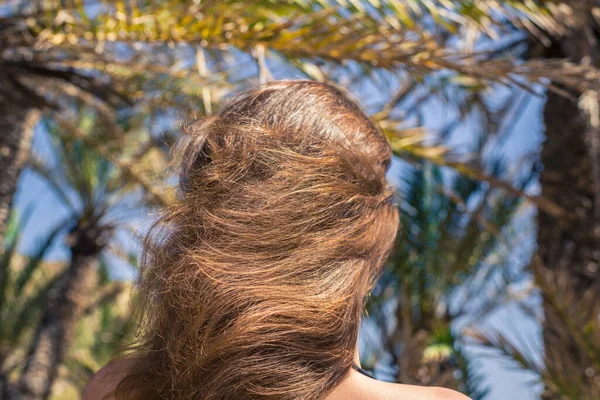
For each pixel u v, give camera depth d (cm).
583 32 491
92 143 593
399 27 348
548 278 394
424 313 694
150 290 81
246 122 84
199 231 78
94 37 348
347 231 77
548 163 520
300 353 72
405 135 422
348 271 75
